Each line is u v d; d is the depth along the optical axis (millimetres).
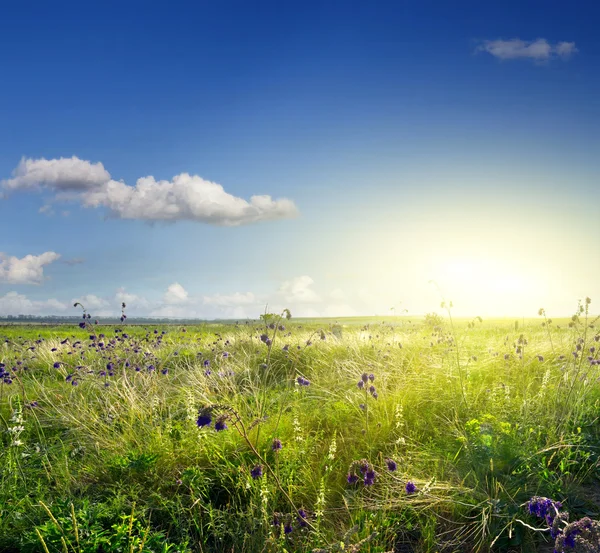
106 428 5695
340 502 4195
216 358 10125
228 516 3918
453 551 3516
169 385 7711
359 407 5820
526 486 4070
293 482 4375
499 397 6371
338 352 10344
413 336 12539
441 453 4863
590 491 4188
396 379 7355
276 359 10039
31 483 4594
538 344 9867
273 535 3459
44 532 3377
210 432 5090
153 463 4582
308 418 5988
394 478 4285
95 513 3770
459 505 3965
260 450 4883
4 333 20547
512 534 3625
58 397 7340
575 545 2168
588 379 6598
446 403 6328
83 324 9109
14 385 8445
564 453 4668
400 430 5512
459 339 12094
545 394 6297
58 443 5816
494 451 4527
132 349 10836
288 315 5059
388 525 3658
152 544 3459
